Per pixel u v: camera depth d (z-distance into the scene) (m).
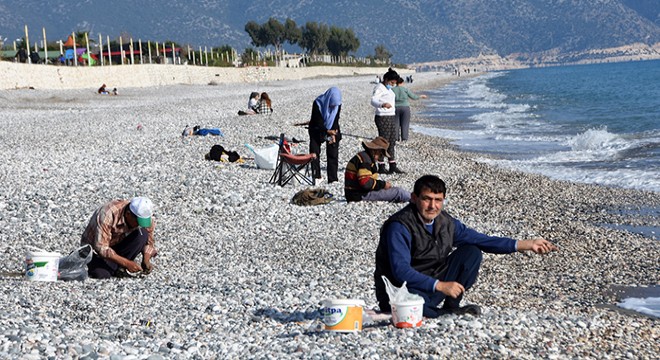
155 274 9.33
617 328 7.19
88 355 5.69
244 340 6.38
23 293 7.86
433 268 6.66
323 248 10.88
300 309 7.57
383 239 6.57
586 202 14.97
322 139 15.49
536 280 9.70
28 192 14.08
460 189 16.25
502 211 14.08
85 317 7.02
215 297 8.02
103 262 9.12
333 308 6.45
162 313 7.30
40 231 11.49
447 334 6.36
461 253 6.69
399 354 5.86
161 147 21.61
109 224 8.96
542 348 6.21
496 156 22.56
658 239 11.94
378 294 6.92
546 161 21.30
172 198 13.98
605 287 9.39
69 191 14.29
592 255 10.96
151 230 9.34
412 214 6.50
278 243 11.17
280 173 15.28
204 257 10.36
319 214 12.95
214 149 18.84
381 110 17.45
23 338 6.03
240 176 16.44
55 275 8.76
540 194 15.77
